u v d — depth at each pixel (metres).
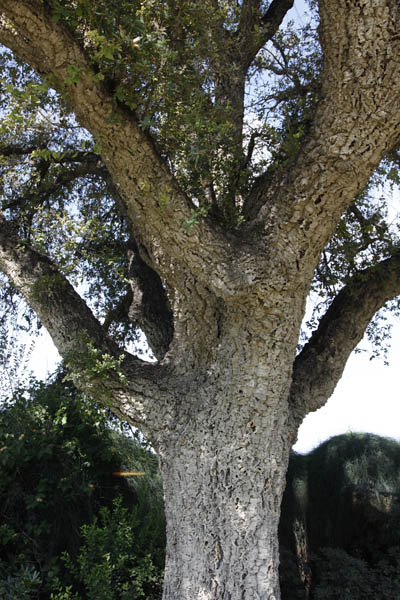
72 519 6.17
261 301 4.31
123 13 4.00
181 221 4.31
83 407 6.64
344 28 3.71
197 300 4.92
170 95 4.36
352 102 3.81
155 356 6.14
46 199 7.57
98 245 7.35
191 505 4.68
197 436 4.77
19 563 5.75
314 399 5.42
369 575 7.34
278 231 4.25
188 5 4.46
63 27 3.78
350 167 3.97
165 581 4.79
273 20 7.09
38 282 5.21
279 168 4.95
